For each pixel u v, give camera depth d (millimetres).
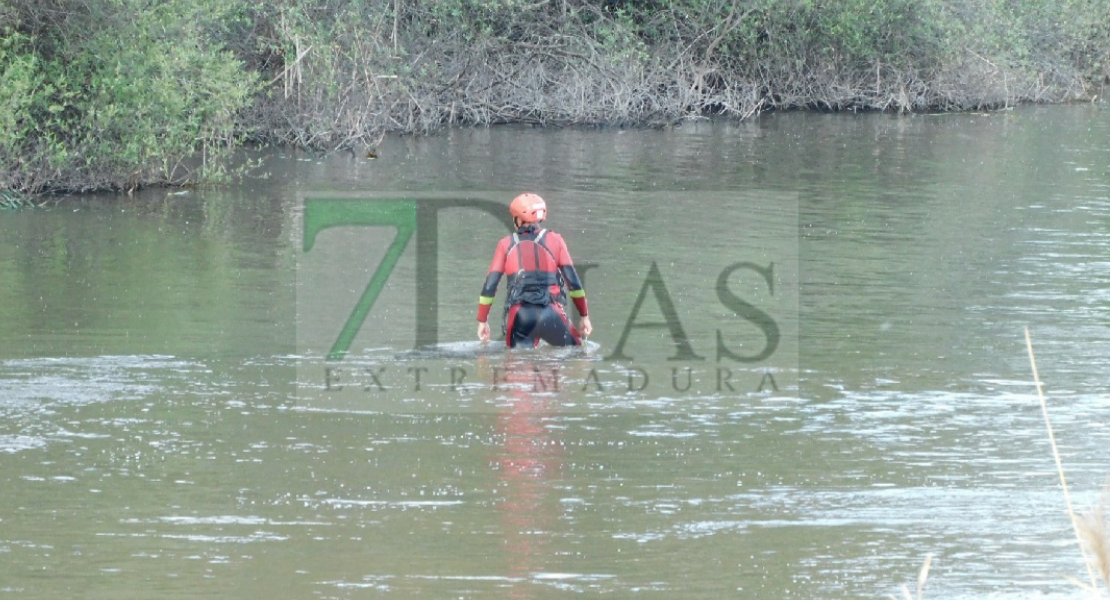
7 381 30844
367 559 21688
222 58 69562
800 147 83250
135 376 31531
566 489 24906
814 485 25188
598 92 97062
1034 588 20859
